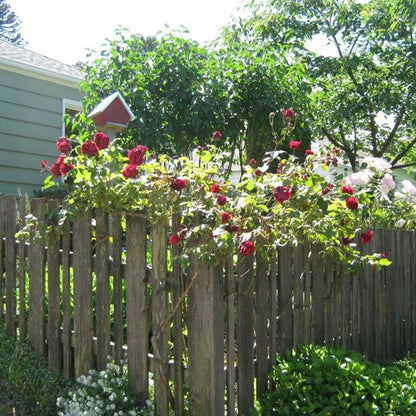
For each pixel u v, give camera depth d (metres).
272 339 2.94
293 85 6.95
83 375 2.96
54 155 8.14
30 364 3.21
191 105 6.32
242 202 2.46
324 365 2.84
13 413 3.15
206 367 2.49
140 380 2.71
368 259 3.62
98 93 6.44
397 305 4.71
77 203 2.91
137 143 6.26
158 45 6.57
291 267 3.15
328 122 11.35
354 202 2.85
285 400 2.72
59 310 3.16
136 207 2.74
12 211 3.53
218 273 2.50
